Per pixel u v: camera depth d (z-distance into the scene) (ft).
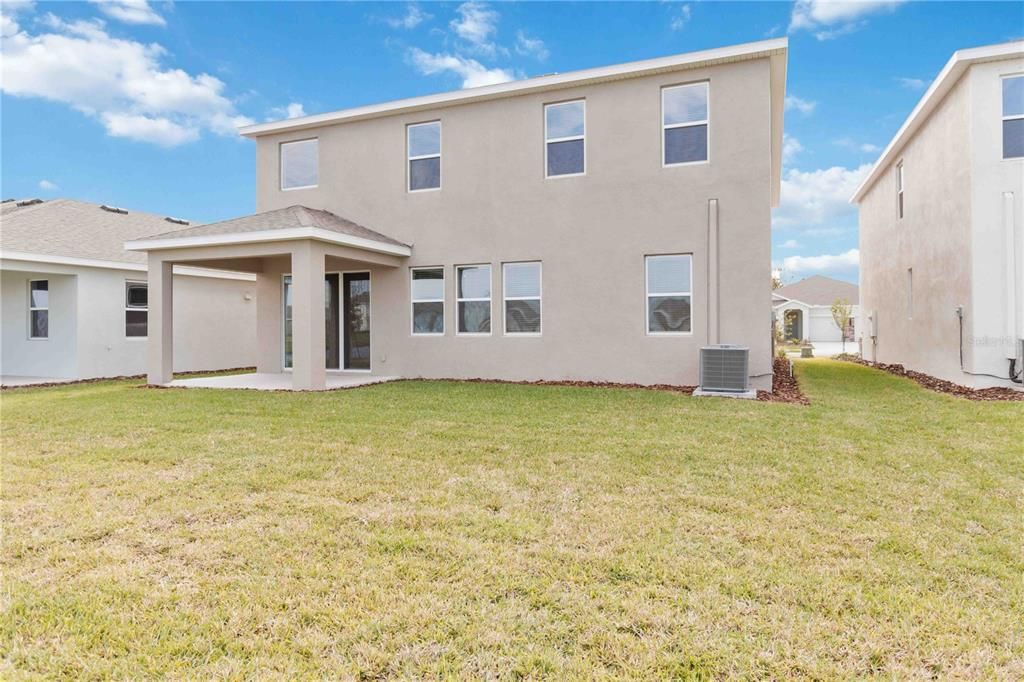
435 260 42.14
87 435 22.18
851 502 14.37
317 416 25.85
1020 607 9.50
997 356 34.04
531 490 15.40
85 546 12.04
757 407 27.55
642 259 36.91
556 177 38.91
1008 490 15.21
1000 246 33.94
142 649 8.55
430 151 42.57
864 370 50.42
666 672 7.97
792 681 7.77
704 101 35.58
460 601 9.79
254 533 12.68
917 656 8.29
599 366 37.99
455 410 27.12
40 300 49.47
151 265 39.63
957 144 36.68
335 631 8.99
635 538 12.28
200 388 37.24
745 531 12.60
